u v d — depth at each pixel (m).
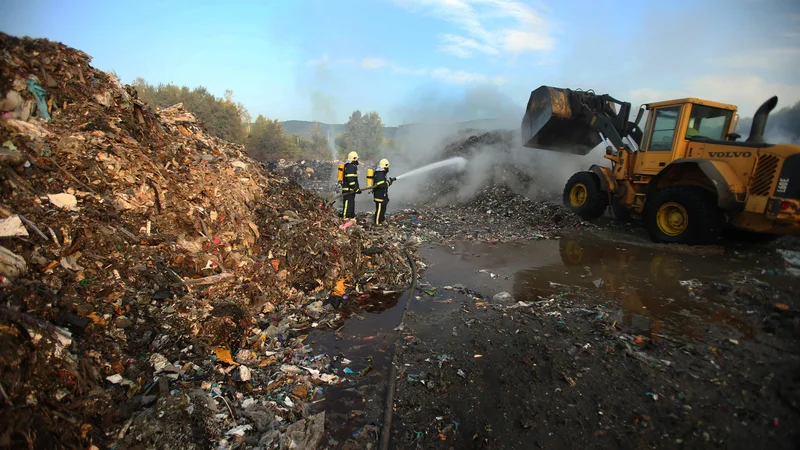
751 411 2.84
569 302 4.86
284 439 2.47
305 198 6.74
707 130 7.67
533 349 3.72
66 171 3.53
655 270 6.09
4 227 2.76
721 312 4.55
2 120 3.45
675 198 7.31
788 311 4.34
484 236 8.47
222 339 3.38
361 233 6.48
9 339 2.09
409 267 6.07
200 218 4.32
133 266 3.38
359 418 2.79
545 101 9.91
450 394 3.08
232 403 2.77
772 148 6.20
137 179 4.02
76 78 4.45
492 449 2.52
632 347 3.76
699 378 3.26
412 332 4.06
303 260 5.04
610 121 8.95
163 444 2.28
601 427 2.72
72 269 3.00
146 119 5.11
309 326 4.13
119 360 2.68
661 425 2.73
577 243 7.84
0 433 1.79
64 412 2.13
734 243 7.49
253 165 6.57
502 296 5.07
